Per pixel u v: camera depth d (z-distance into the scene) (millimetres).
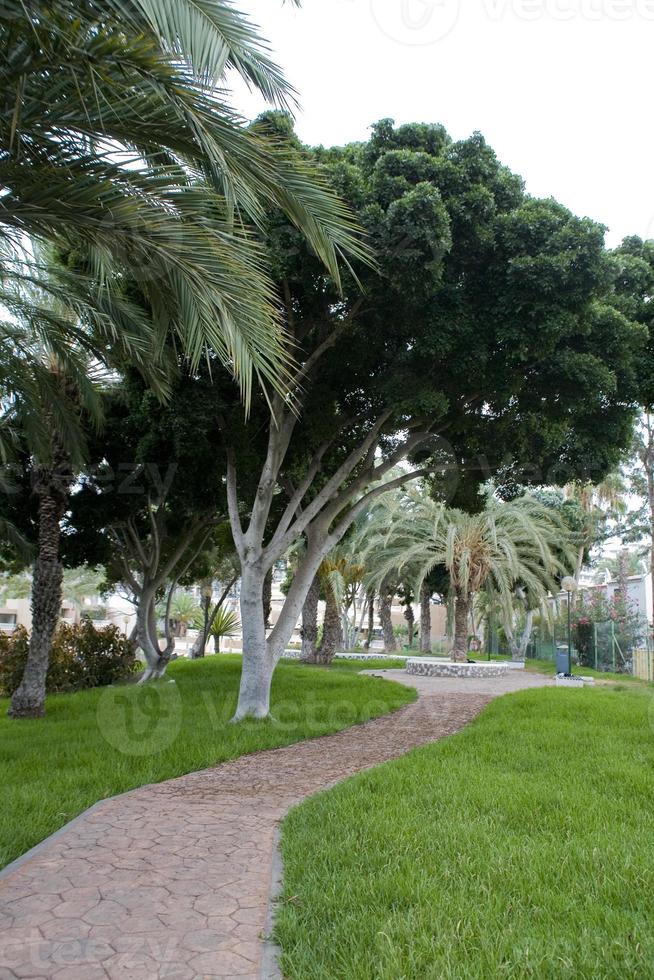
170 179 4695
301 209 4660
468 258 8969
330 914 3447
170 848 4633
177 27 3531
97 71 3795
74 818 5383
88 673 16328
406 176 8672
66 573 39812
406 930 3176
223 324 4617
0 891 3852
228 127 4121
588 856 4172
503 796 5566
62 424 9555
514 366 9250
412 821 4914
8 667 15461
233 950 3143
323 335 10219
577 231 8398
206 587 27703
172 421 9828
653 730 9078
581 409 9641
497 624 37312
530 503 20875
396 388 9281
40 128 4348
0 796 5738
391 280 8133
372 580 24672
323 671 19359
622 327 9516
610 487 27953
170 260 4617
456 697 14344
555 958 2961
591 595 31109
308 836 4699
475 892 3658
